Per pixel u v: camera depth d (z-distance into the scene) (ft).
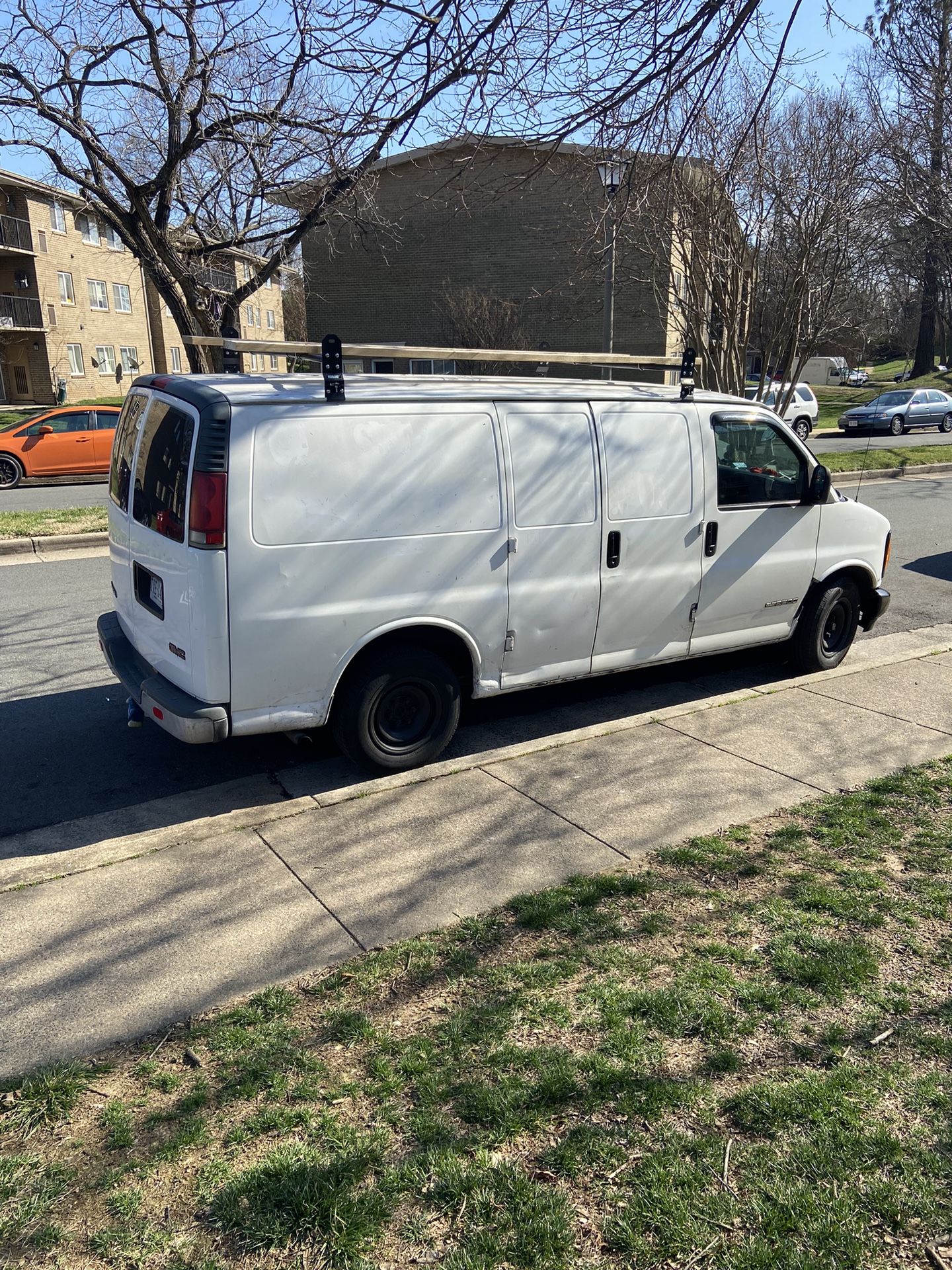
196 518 13.96
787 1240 7.36
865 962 10.94
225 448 13.94
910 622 28.68
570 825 14.83
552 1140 8.34
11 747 18.54
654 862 13.60
